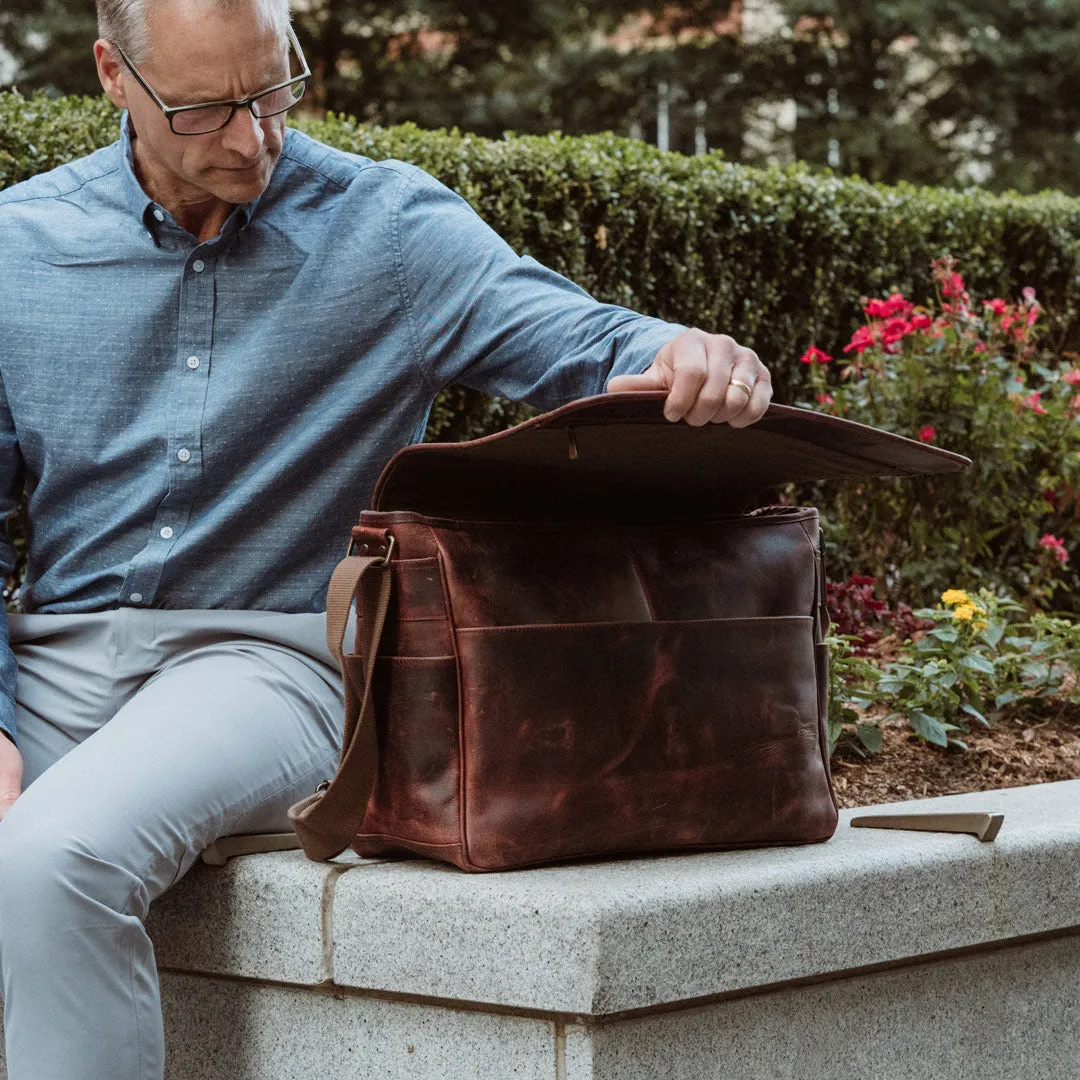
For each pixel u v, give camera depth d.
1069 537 5.20
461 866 1.68
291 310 2.00
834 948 1.73
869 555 4.79
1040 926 1.95
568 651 1.71
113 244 2.03
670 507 1.99
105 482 2.05
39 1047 1.62
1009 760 2.96
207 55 1.81
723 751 1.79
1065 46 20.16
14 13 17.62
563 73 20.09
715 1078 1.66
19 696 2.07
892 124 20.30
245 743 1.83
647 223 4.78
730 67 21.00
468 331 1.99
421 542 1.69
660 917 1.57
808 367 5.56
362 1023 1.75
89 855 1.64
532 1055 1.60
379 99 19.80
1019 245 6.30
